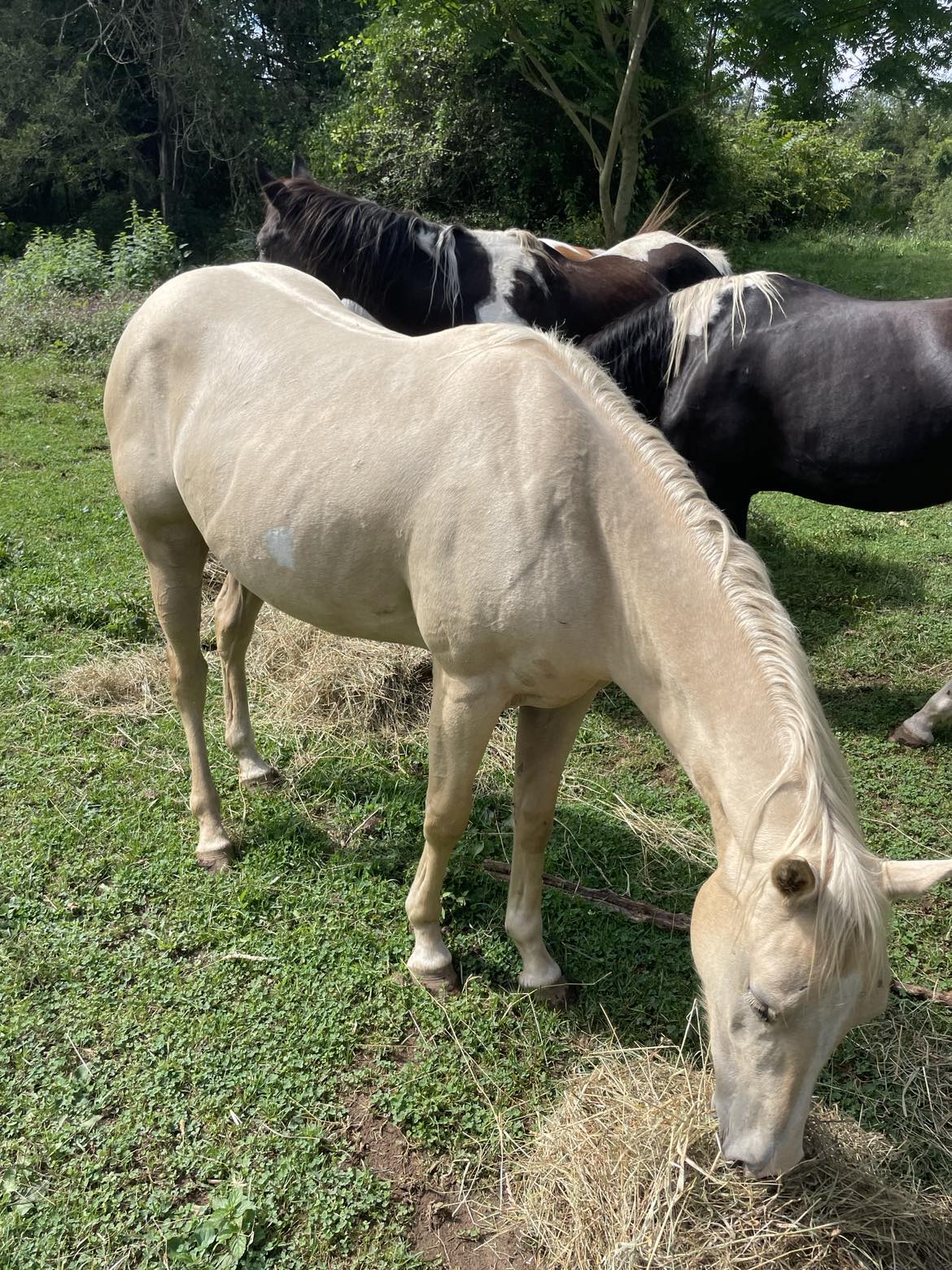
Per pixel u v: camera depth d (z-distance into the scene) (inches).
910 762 132.6
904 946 101.0
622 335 150.7
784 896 54.1
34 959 92.8
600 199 412.8
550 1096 83.1
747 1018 57.8
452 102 524.4
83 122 699.4
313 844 112.7
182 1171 75.5
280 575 89.4
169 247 487.2
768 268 538.6
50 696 139.6
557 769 87.0
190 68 684.7
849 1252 67.5
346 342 90.7
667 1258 65.3
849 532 217.0
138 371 101.2
